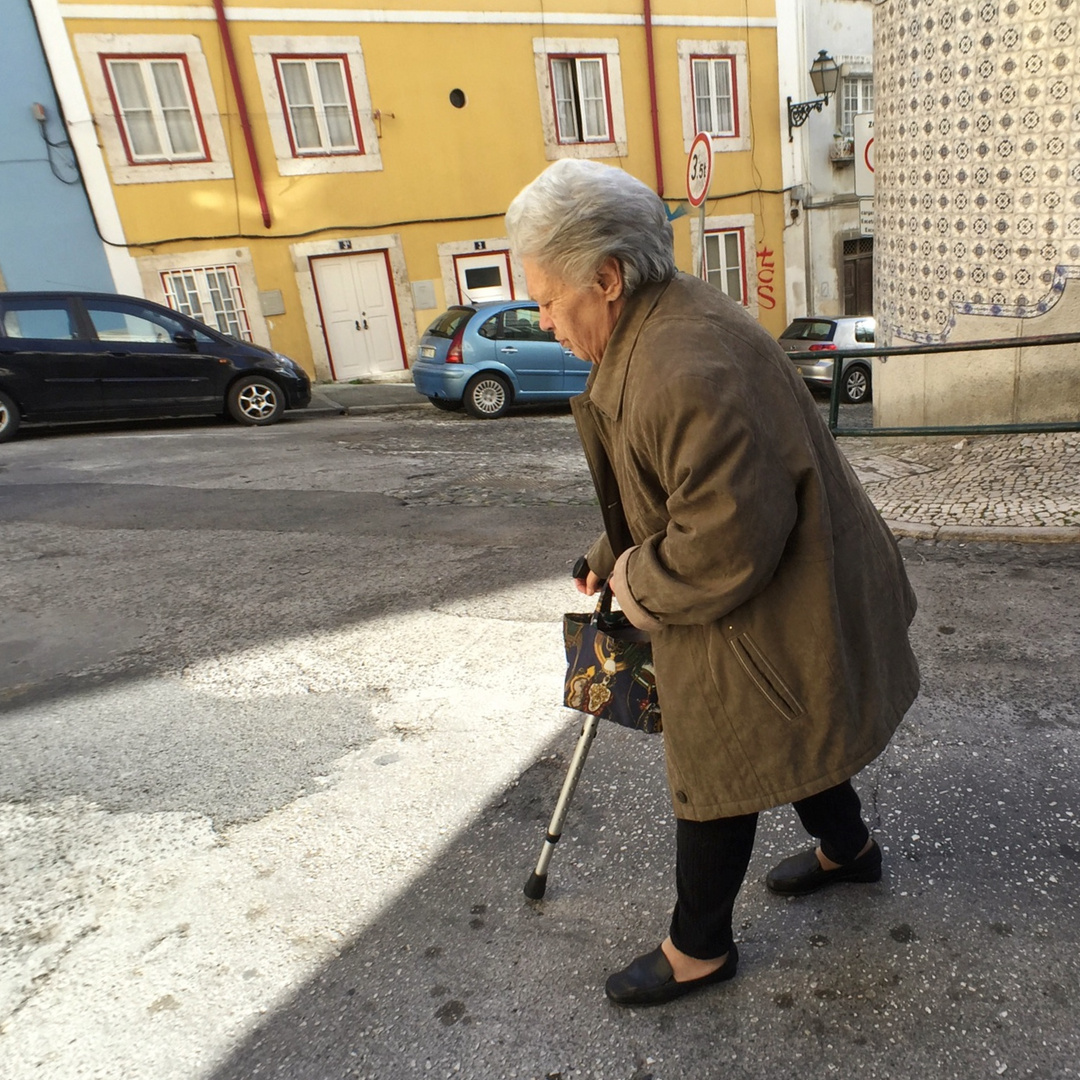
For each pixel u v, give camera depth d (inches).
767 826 88.8
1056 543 156.8
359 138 524.1
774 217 668.7
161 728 116.7
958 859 81.7
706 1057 63.7
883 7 233.8
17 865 90.4
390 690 123.8
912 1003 66.6
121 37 458.3
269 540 197.6
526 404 456.1
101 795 102.0
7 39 438.3
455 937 77.5
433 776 102.3
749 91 633.6
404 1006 70.4
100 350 345.4
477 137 553.6
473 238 567.5
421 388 420.2
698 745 57.6
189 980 74.4
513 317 403.2
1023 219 207.3
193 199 493.4
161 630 149.6
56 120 455.5
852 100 679.1
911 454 231.6
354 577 170.9
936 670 116.0
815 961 71.4
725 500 47.7
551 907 80.4
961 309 226.2
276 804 98.7
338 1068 65.2
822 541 53.4
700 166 302.8
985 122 206.5
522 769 102.5
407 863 87.7
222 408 376.5
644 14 578.6
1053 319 209.9
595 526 197.2
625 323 53.3
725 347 49.6
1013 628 125.6
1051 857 80.8
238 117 492.1
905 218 238.5
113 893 85.7
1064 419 220.1
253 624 150.0
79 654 141.6
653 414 49.1
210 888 85.7
